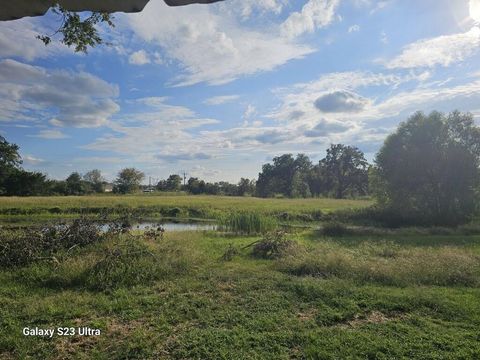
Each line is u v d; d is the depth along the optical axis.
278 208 34.69
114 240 11.04
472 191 23.67
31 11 3.00
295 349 4.97
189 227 24.11
